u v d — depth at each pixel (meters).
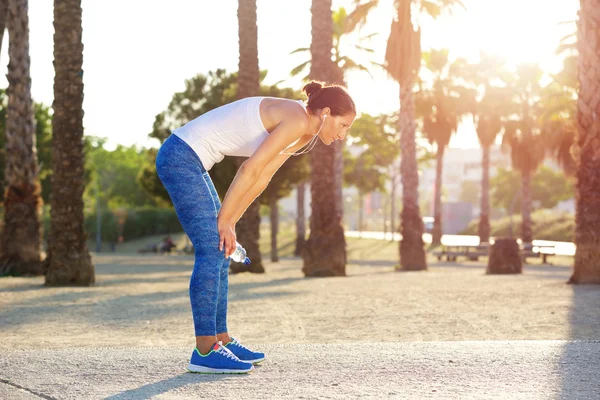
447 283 12.67
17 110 16.50
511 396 3.15
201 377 3.60
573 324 7.08
